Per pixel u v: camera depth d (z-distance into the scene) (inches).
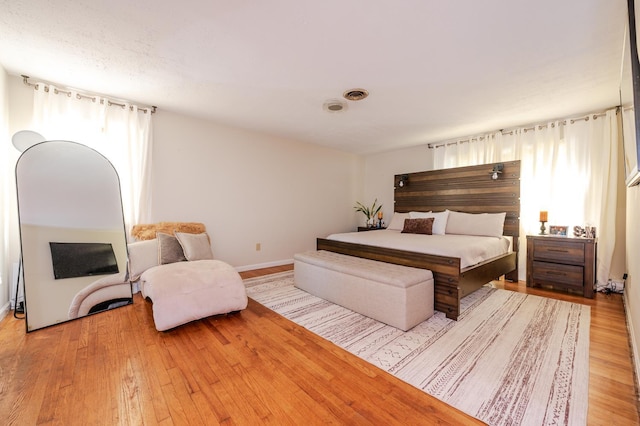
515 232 147.5
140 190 124.0
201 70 92.6
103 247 107.0
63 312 92.7
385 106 122.3
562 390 58.2
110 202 111.3
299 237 194.7
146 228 121.8
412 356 71.8
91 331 85.7
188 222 136.0
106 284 105.1
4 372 63.7
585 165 129.5
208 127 148.9
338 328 88.4
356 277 100.4
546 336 82.7
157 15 65.9
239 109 129.3
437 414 51.6
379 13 64.0
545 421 49.7
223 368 66.1
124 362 68.3
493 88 103.7
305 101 118.2
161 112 132.5
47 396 55.7
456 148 176.2
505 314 99.7
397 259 111.0
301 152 193.9
